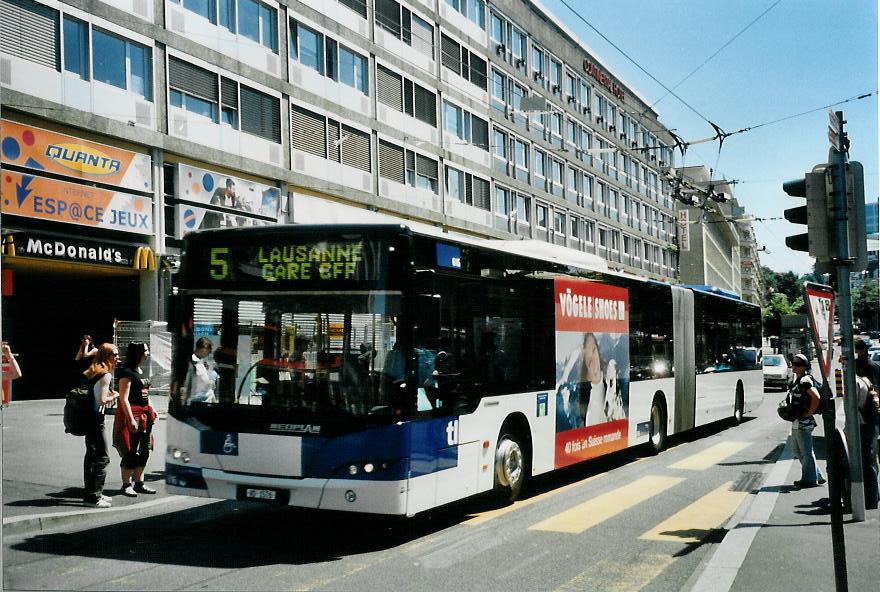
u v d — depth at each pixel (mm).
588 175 51875
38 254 18469
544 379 9945
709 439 16750
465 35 37438
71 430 8344
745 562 6359
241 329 7367
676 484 10875
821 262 6133
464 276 8195
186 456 7367
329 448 6906
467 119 37438
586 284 11391
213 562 6520
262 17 25328
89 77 19688
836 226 6066
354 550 7059
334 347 7098
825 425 5172
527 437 9539
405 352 7039
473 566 6559
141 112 21094
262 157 25000
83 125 19484
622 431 12461
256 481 7059
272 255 7391
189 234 7707
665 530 7988
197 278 7594
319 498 6883
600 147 54062
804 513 8344
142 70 21219
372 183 30172
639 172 62000
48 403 19812
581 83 51500
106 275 22422
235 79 24094
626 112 58906
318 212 27500
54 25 18938
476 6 38812
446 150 35281
